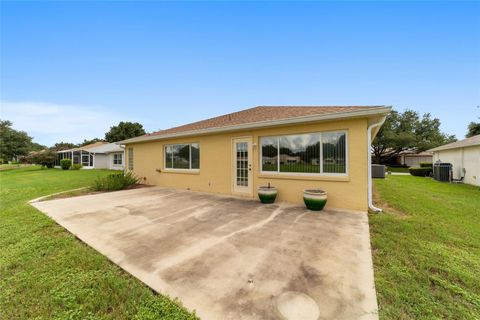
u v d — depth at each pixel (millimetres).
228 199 7328
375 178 14789
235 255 3207
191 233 4160
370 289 2352
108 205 6621
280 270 2766
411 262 2961
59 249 3520
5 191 10086
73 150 28703
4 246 3729
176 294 2316
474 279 2523
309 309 2049
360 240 3711
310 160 6398
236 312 2023
